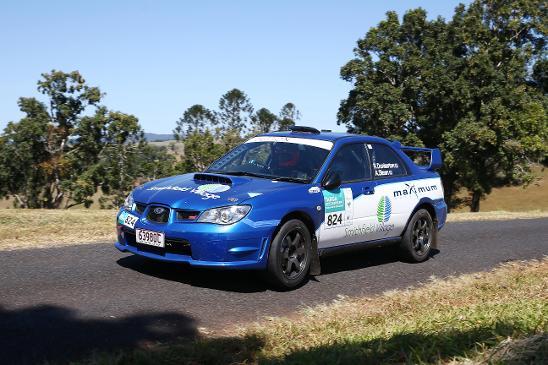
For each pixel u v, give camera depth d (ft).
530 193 239.30
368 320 17.75
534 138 126.72
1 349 13.93
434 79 131.75
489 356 12.57
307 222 22.16
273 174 23.30
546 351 12.38
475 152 133.59
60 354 13.84
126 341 15.03
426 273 25.91
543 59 138.72
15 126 134.41
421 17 139.44
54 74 136.56
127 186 137.59
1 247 25.73
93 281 20.65
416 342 13.96
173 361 13.32
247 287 21.34
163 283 20.94
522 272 26.76
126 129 138.10
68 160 133.69
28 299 18.13
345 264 26.58
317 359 13.00
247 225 19.88
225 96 177.17
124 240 21.79
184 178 23.16
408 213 26.73
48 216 35.60
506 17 136.36
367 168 25.38
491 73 127.13
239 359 13.93
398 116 131.75
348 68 138.31
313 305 19.77
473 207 147.13
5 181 135.74
